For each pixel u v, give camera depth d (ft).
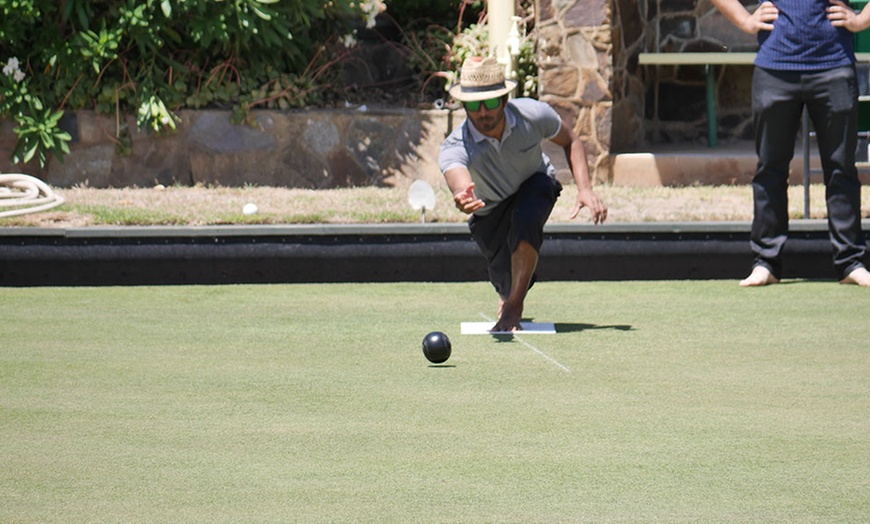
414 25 105.91
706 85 104.27
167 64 95.14
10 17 91.15
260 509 30.40
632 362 47.98
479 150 52.60
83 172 92.73
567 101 93.09
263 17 91.71
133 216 72.33
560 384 44.11
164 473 33.40
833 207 67.56
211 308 60.85
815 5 66.28
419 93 102.78
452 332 54.49
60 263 68.23
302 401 41.60
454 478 32.83
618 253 69.46
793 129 67.41
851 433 37.24
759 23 67.05
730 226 69.56
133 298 63.98
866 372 46.14
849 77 66.33
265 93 94.38
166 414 39.86
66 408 40.75
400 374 45.78
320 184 94.02
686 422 38.60
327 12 101.50
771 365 47.39
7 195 78.38
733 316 58.18
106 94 91.86
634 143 101.04
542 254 69.26
